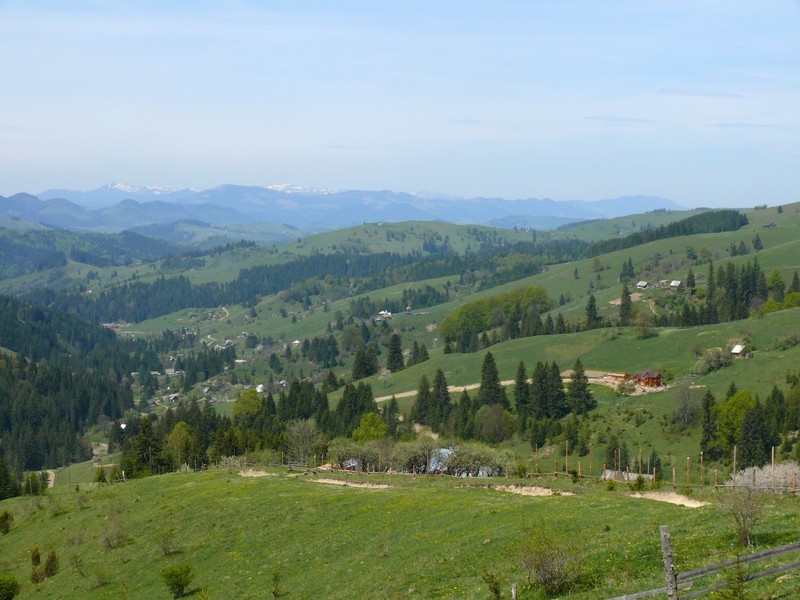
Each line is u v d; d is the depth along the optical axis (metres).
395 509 68.19
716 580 29.70
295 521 71.75
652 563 36.53
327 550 61.38
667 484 73.88
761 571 28.75
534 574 38.47
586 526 48.97
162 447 163.75
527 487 77.19
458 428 178.75
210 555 68.75
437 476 93.19
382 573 50.62
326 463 131.25
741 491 44.31
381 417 179.12
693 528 40.19
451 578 45.28
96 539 84.12
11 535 101.25
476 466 114.38
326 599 49.25
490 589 37.34
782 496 56.22
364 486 90.19
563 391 184.25
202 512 81.81
